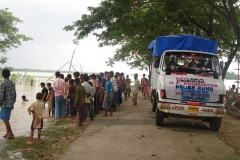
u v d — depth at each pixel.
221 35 14.68
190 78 8.54
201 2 12.34
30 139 6.95
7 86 7.27
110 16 11.69
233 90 15.05
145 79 21.28
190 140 7.44
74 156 5.89
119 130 8.41
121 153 6.12
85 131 8.31
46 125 9.66
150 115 11.74
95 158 5.76
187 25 15.77
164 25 15.90
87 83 10.22
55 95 11.26
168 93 8.32
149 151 6.31
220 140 7.57
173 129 8.81
